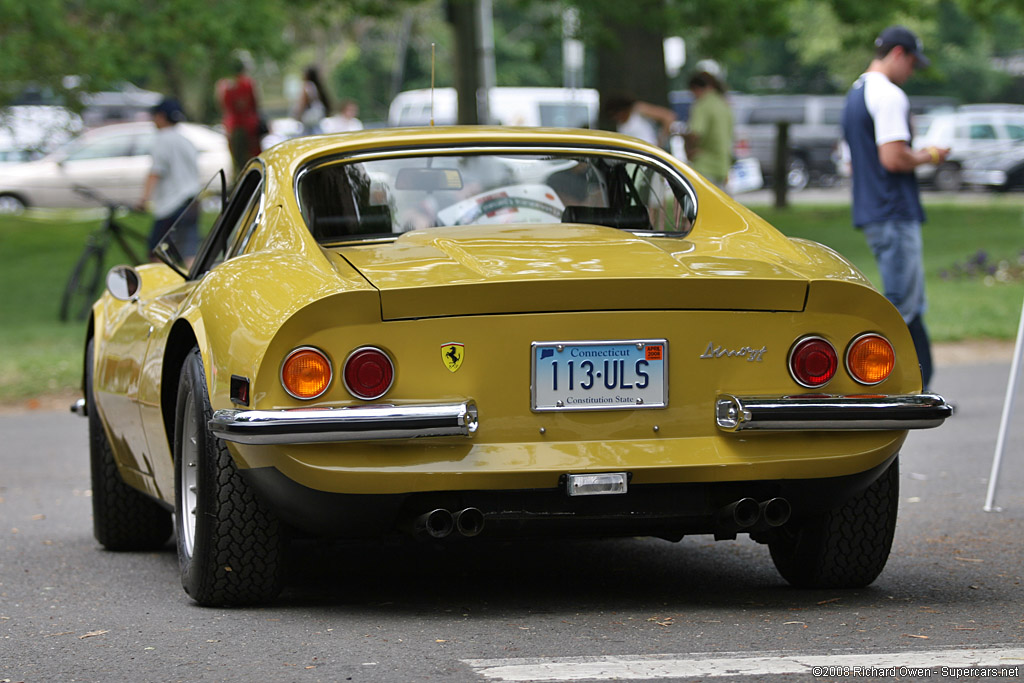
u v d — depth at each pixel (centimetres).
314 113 6862
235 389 1352
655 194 1659
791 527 1569
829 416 1361
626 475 1346
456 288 1312
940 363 4294
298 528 1458
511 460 1334
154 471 1789
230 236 1742
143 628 1437
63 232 8069
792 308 1378
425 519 1341
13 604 1619
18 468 2884
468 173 1642
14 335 4878
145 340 1756
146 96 14012
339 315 1311
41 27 6431
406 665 1232
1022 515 2106
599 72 7262
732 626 1373
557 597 1555
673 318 1360
